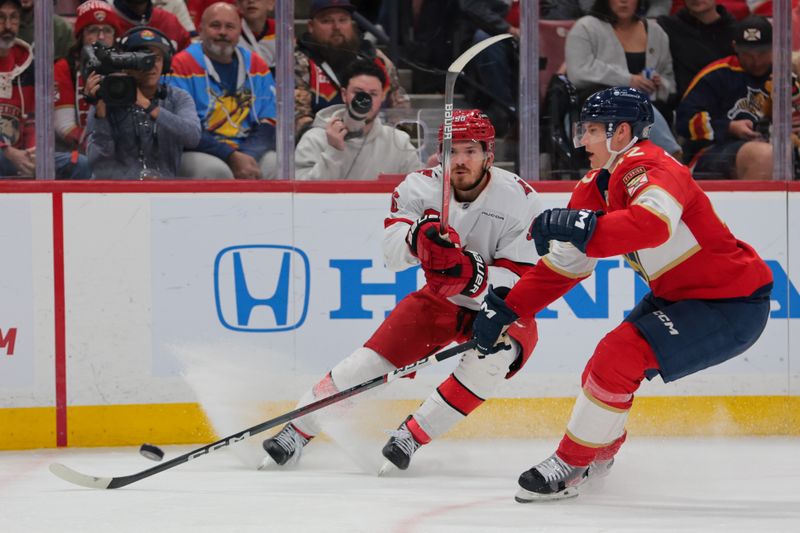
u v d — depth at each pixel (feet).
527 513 30.48
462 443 48.06
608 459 34.88
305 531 27.76
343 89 51.42
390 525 28.58
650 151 31.12
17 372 47.14
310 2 50.65
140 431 47.93
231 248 48.55
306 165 51.31
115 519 29.86
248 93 50.98
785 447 46.70
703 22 52.54
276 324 48.93
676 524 28.71
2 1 48.32
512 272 39.22
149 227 47.98
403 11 51.55
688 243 31.32
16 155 49.24
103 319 47.70
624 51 52.54
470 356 38.34
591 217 29.09
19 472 40.81
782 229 50.75
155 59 50.08
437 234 35.53
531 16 51.62
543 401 49.90
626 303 50.26
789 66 52.11
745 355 50.21
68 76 49.52
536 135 52.16
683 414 50.03
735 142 53.11
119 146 50.08
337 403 39.55
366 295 49.52
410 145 52.39
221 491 34.91
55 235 47.34
